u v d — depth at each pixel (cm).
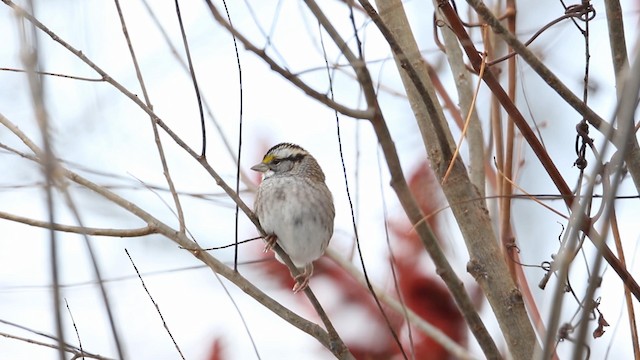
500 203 934
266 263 1214
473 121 942
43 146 576
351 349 1139
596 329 834
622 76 753
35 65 589
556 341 776
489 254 830
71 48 804
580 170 795
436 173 854
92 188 855
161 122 841
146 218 859
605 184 770
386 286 1153
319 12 652
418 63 871
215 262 861
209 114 1118
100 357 817
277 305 855
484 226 839
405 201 684
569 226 776
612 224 825
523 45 741
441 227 1159
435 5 954
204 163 851
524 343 805
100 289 592
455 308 1127
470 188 849
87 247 592
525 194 881
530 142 820
